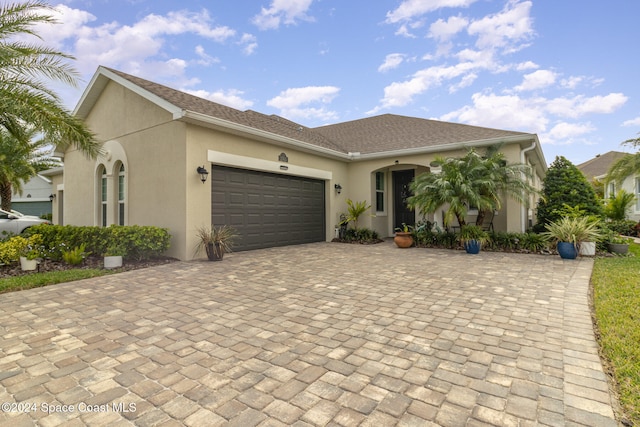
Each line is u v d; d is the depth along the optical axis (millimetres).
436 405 2264
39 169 18594
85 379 2645
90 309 4387
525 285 5488
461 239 9508
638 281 5500
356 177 13781
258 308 4395
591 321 3807
